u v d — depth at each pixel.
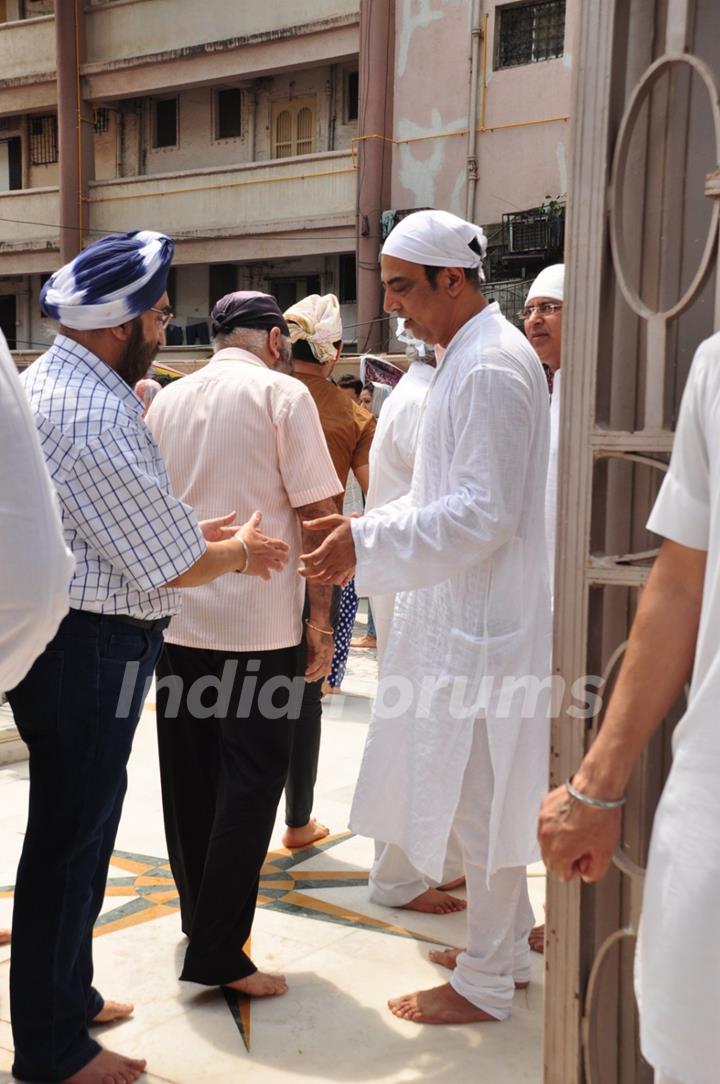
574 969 1.95
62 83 22.34
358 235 18.75
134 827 4.09
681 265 1.88
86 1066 2.38
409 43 18.11
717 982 1.38
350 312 21.55
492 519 2.51
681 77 1.85
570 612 1.93
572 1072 1.97
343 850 3.91
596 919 1.97
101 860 2.57
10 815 4.18
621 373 1.93
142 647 2.38
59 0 22.06
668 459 1.84
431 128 18.06
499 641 2.59
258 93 21.66
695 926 1.39
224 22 20.72
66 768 2.26
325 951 3.10
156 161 22.88
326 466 2.88
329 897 3.49
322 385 4.38
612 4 1.82
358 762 4.93
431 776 2.66
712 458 1.46
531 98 17.05
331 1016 2.73
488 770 2.64
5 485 1.73
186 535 2.30
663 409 1.82
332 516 2.61
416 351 3.46
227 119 22.19
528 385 2.59
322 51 19.75
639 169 1.88
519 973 2.93
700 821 1.41
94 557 2.25
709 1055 1.39
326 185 20.06
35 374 2.30
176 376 13.19
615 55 1.83
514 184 17.36
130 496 2.22
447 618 2.66
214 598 2.81
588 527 1.91
